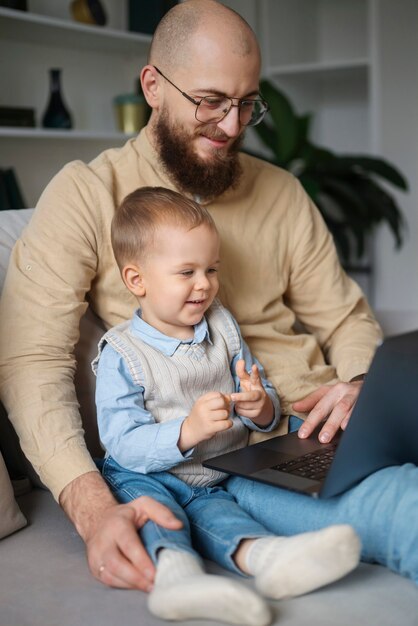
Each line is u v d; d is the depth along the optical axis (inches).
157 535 43.3
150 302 53.1
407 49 164.2
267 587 40.3
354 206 154.6
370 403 41.9
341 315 68.1
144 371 50.8
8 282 55.7
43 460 49.8
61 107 127.6
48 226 56.2
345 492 45.3
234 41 57.3
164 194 54.2
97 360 52.7
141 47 142.9
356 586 42.2
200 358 53.0
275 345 63.6
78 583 43.2
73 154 142.1
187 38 57.6
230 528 45.2
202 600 37.4
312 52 187.0
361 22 185.0
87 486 47.9
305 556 39.5
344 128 191.9
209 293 52.9
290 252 66.1
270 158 146.7
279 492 48.8
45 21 118.6
